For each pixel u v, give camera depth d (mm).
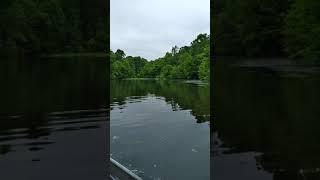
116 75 104062
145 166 12234
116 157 13445
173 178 10602
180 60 99875
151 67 117250
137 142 16125
